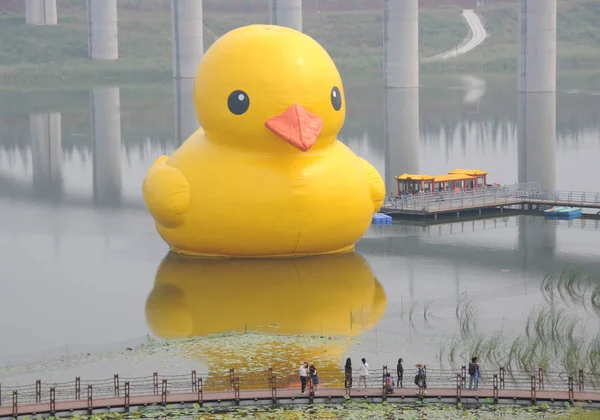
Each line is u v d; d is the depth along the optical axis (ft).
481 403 117.19
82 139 324.39
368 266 172.35
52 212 224.33
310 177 169.17
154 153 298.76
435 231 198.49
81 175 268.41
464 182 221.05
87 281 167.43
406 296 156.76
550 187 239.50
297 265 170.81
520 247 185.98
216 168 169.78
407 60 378.12
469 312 148.77
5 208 228.84
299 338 138.51
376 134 324.80
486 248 185.26
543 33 342.85
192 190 171.53
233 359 130.82
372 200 179.83
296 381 123.24
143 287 162.50
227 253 173.68
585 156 276.21
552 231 198.39
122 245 191.52
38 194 245.24
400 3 374.02
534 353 131.03
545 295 156.87
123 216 218.79
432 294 157.79
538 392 118.52
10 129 344.08
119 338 139.95
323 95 168.35
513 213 214.07
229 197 168.76
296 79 166.09
